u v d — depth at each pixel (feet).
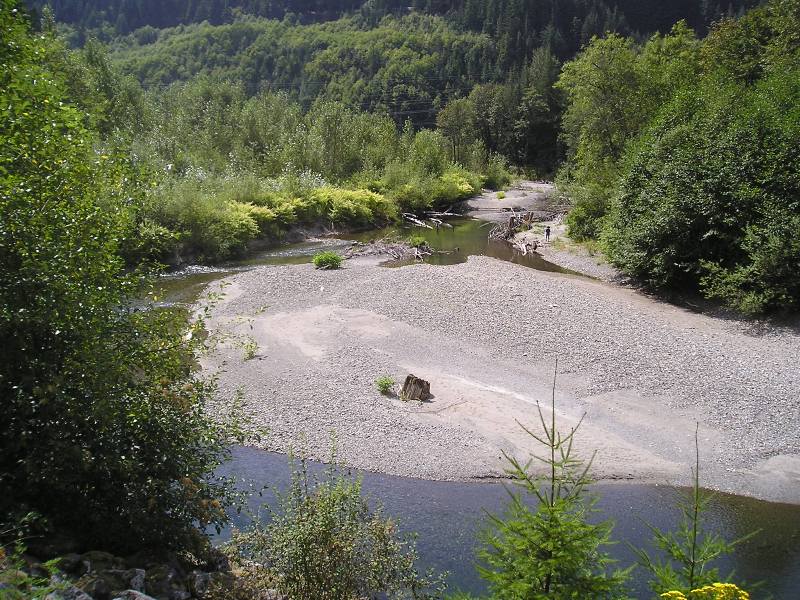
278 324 73.97
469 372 59.77
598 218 121.29
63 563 21.80
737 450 45.24
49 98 25.46
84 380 22.93
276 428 49.03
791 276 70.59
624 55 129.18
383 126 213.05
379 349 65.67
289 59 440.45
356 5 574.56
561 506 16.90
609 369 58.54
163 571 23.27
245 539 25.46
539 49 360.28
